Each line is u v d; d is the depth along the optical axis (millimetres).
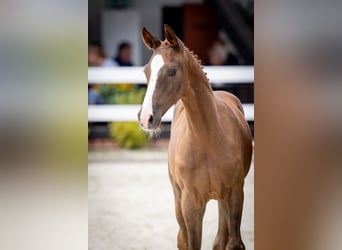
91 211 11484
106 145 18125
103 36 22469
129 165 15758
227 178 6609
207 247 9195
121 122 17859
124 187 13359
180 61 6168
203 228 10266
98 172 14945
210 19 22266
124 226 10508
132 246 9281
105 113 17828
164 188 13312
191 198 6695
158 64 6098
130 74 18359
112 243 9438
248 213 11086
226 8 18500
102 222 10789
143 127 5891
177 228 10469
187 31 22297
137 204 12023
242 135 7164
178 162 6641
